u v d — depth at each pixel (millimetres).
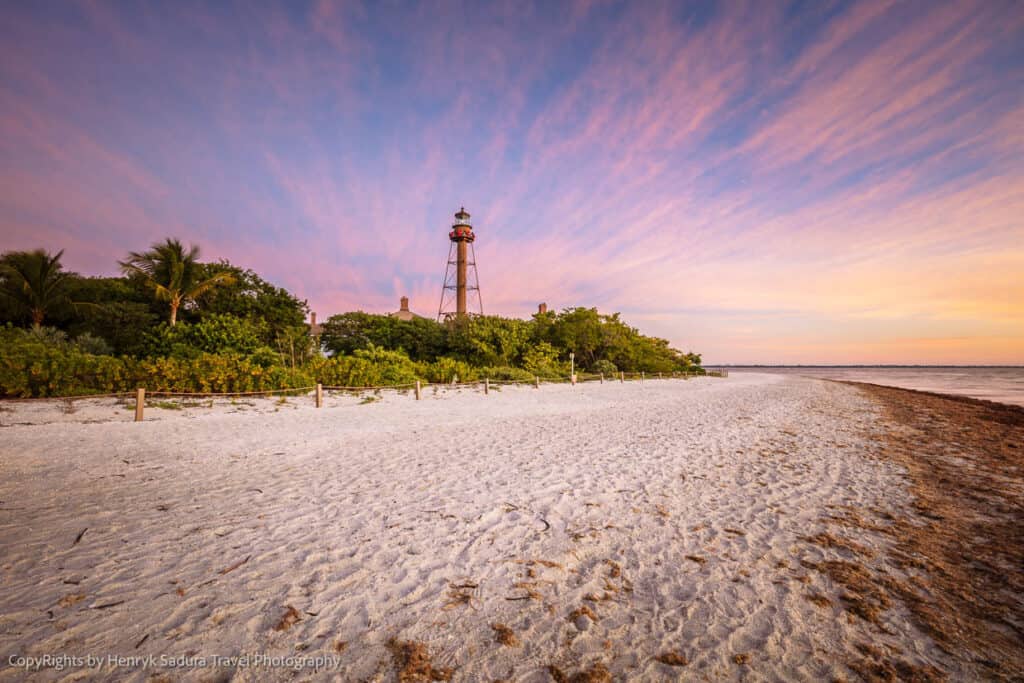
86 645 2750
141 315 23375
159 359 15367
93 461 7164
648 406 17609
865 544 4512
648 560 4078
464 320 37531
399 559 4027
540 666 2660
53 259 21312
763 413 16125
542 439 9844
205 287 24906
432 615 3174
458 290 55156
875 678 2572
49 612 3086
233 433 9906
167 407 13133
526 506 5441
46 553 3977
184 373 15227
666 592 3535
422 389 21781
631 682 2531
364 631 2973
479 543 4395
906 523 5137
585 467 7363
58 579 3531
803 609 3305
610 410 15953
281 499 5598
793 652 2811
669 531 4746
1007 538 4734
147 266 23578
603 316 44188
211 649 2752
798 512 5414
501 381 26219
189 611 3148
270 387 17047
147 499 5488
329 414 13461
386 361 23125
